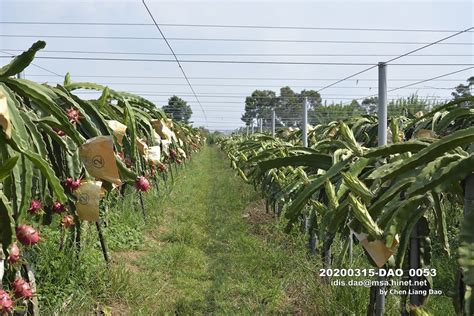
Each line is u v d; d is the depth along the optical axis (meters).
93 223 3.25
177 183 6.85
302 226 3.29
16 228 1.40
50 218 2.00
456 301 1.07
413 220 1.22
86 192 1.66
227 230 4.30
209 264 3.40
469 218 0.93
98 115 2.23
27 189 1.46
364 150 1.59
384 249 1.13
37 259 2.33
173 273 3.17
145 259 3.35
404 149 1.25
